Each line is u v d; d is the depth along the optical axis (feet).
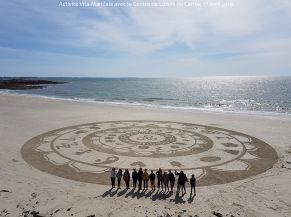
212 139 92.79
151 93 352.69
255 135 98.32
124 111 152.05
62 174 61.67
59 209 45.29
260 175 61.98
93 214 43.73
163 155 75.87
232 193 52.80
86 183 57.11
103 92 360.07
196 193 52.85
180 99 265.54
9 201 48.19
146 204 47.98
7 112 143.64
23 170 63.57
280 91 368.07
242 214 44.47
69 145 84.33
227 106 207.51
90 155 75.20
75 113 143.23
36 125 112.06
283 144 86.99
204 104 221.25
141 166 67.46
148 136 95.96
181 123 119.24
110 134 98.37
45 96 274.57
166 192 53.36
